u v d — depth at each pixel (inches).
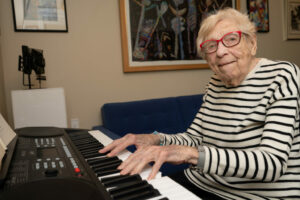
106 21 86.2
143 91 93.9
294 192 35.9
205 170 29.4
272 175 29.4
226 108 43.4
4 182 21.6
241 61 39.6
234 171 29.2
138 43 90.5
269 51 115.6
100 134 48.6
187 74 101.3
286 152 30.5
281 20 117.3
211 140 45.6
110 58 87.7
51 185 20.8
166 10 94.3
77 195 19.6
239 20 40.0
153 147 29.9
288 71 35.6
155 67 93.7
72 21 81.4
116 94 89.6
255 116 37.6
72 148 35.5
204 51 43.1
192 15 99.0
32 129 45.9
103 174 26.1
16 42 75.2
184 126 88.4
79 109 84.6
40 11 76.9
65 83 82.0
